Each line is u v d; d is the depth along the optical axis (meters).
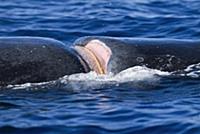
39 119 28.05
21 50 31.45
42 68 31.33
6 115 28.31
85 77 31.61
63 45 32.66
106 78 31.67
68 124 27.67
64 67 31.62
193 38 42.38
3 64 30.88
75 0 51.16
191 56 33.00
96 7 49.22
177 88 31.22
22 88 30.77
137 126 27.50
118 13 47.53
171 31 43.62
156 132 27.08
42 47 31.89
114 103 29.62
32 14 47.09
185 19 46.03
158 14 47.41
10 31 43.28
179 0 51.09
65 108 29.12
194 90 31.08
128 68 32.00
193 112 28.72
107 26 44.69
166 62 32.56
